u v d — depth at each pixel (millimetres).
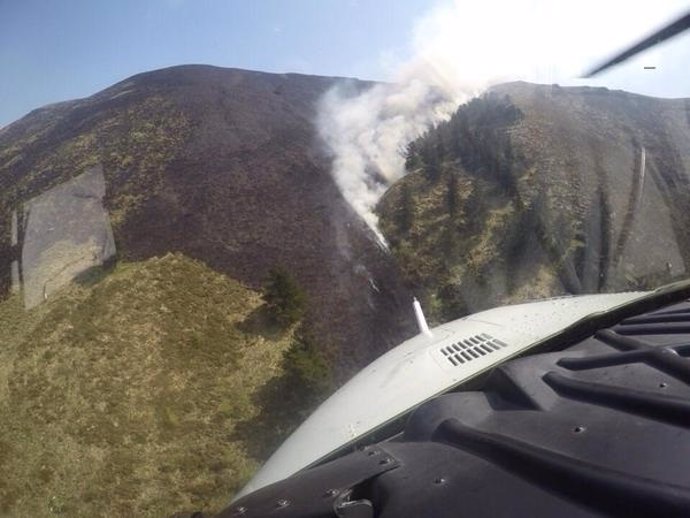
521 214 33906
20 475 16328
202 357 24688
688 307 4824
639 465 1909
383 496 2275
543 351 5617
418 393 5430
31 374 21953
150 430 19328
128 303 27984
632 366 3078
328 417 5551
